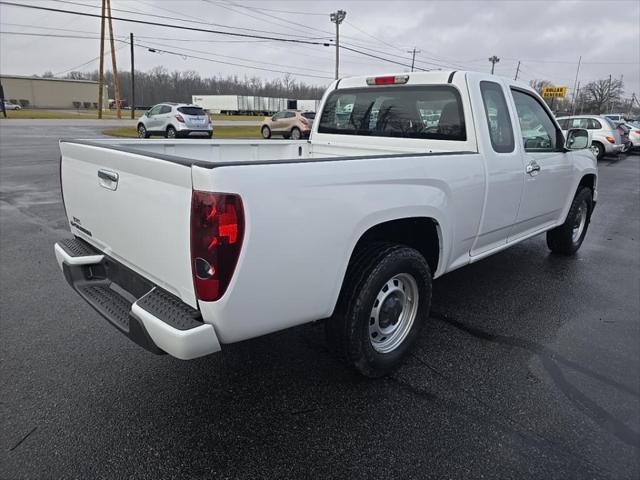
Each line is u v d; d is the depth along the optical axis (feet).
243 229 6.54
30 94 284.82
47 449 7.58
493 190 11.78
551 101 188.14
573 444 7.99
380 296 9.33
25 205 25.91
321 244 7.63
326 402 8.96
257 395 9.12
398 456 7.63
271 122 85.56
